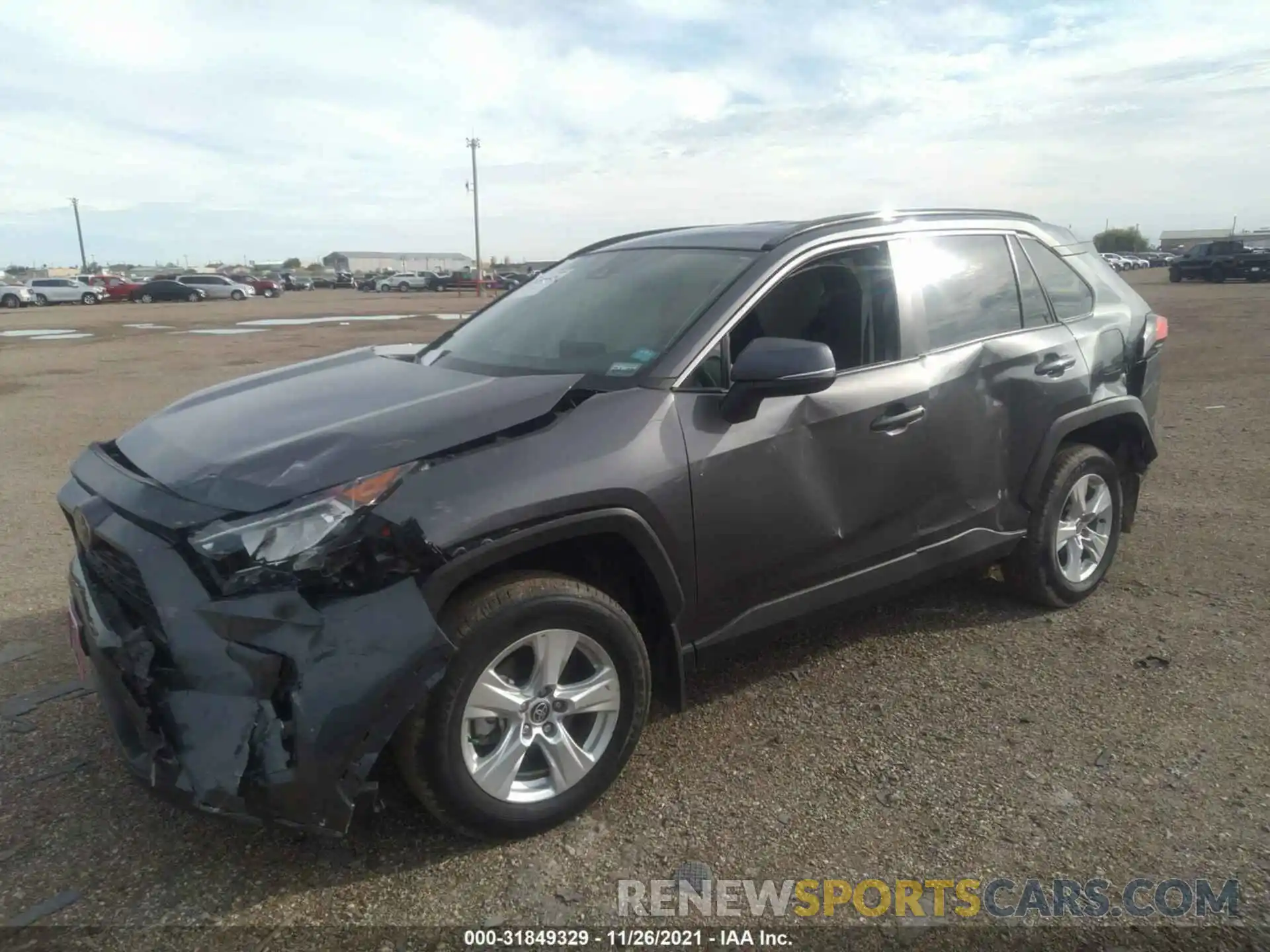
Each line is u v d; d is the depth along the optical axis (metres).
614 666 2.87
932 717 3.45
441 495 2.54
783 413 3.21
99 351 18.89
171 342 20.83
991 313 4.04
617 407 2.94
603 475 2.77
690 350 3.14
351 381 3.47
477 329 4.04
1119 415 4.41
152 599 2.45
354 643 2.38
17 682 3.77
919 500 3.66
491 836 2.74
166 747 2.43
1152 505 6.00
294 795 2.34
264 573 2.38
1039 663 3.86
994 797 2.95
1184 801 2.91
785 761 3.19
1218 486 6.41
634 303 3.52
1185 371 12.05
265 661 2.35
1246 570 4.82
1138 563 4.98
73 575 2.90
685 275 3.55
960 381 3.75
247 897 2.56
